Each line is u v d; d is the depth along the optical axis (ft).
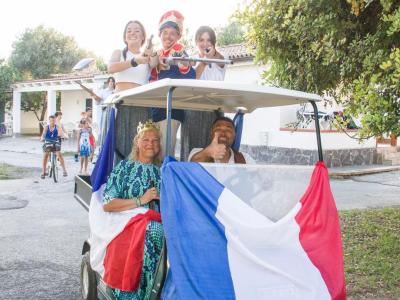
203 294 9.73
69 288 16.97
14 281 17.61
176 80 11.11
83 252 15.26
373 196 36.60
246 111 16.31
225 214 10.55
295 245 10.86
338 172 47.93
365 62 16.80
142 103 15.26
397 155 58.34
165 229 10.29
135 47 17.70
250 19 20.63
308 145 51.03
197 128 16.76
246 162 14.78
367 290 16.53
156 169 13.44
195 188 10.73
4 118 126.00
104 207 12.80
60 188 38.47
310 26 18.63
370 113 16.08
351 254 20.33
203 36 17.26
